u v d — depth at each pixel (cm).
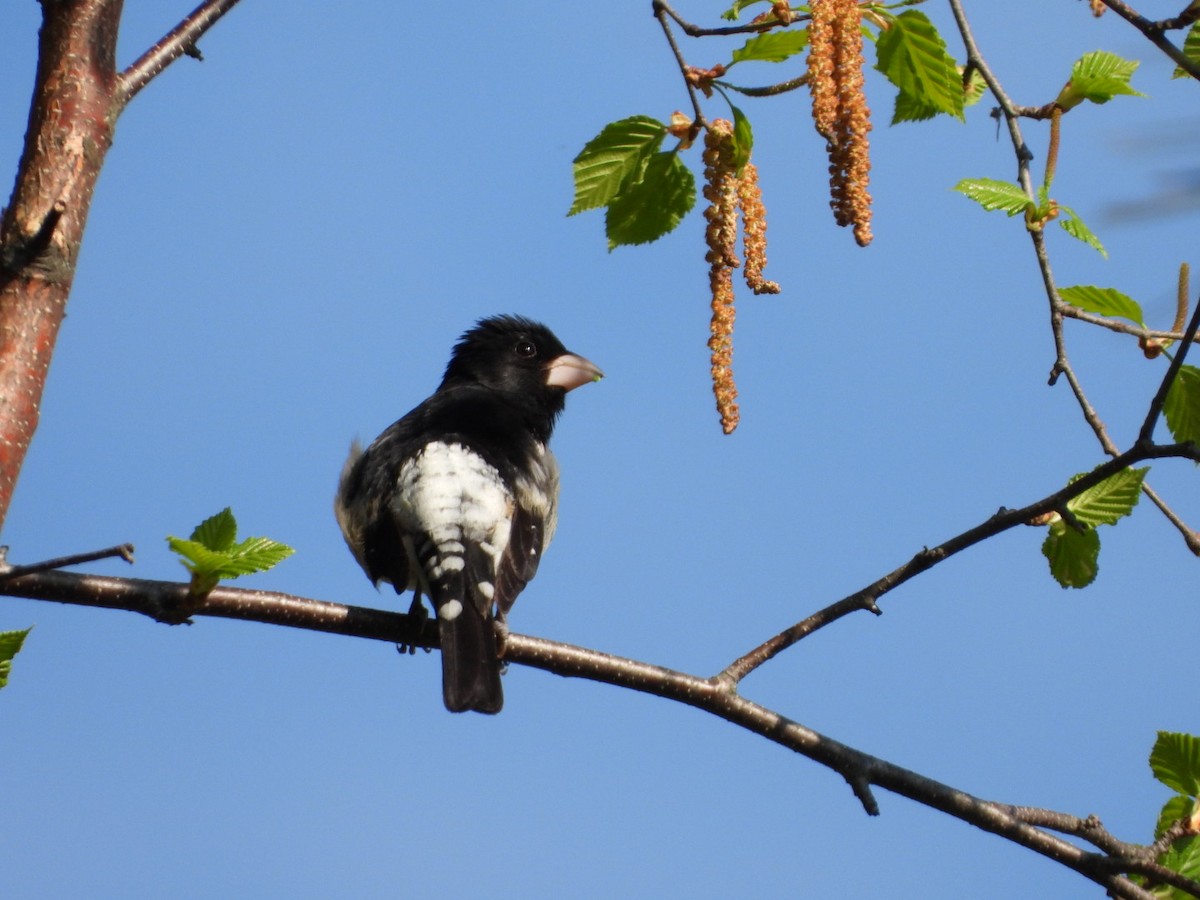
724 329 692
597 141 733
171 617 669
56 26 546
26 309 516
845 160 633
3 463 497
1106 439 695
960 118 697
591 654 809
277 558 653
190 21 612
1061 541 727
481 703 809
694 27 696
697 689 749
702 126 702
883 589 746
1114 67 694
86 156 535
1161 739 691
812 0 645
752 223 699
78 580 666
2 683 549
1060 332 695
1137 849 694
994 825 705
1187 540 712
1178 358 659
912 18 682
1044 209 685
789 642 757
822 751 728
